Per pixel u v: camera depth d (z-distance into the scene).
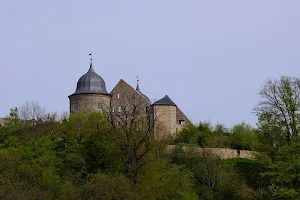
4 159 68.44
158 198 67.31
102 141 78.69
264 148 75.38
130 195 61.78
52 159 76.88
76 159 77.00
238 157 98.19
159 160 79.81
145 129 87.12
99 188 61.47
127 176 69.31
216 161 90.12
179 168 78.62
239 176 87.50
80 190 62.34
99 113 98.50
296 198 58.50
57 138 89.12
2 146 85.62
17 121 100.44
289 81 82.81
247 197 79.31
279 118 75.44
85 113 101.50
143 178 68.88
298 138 65.62
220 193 80.19
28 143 82.69
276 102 76.44
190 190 74.44
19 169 66.44
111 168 73.06
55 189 63.34
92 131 82.94
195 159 91.75
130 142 73.88
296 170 60.62
